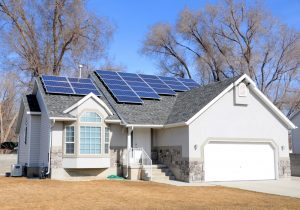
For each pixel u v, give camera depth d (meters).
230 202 14.95
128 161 24.84
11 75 43.59
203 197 16.36
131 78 31.98
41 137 26.47
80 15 45.25
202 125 23.94
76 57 45.41
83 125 24.16
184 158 23.89
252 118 25.61
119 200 15.05
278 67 50.66
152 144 27.14
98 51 46.38
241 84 25.34
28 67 43.75
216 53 53.16
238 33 51.41
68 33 44.94
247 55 50.78
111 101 27.27
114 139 25.44
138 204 14.10
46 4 44.12
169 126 25.20
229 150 24.69
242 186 21.31
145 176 24.31
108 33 46.84
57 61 45.34
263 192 18.56
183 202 14.77
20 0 42.69
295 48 49.84
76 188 18.66
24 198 15.29
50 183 20.83
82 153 23.97
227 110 24.84
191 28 54.47
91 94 24.50
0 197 15.54
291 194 17.83
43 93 25.94
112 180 23.20
